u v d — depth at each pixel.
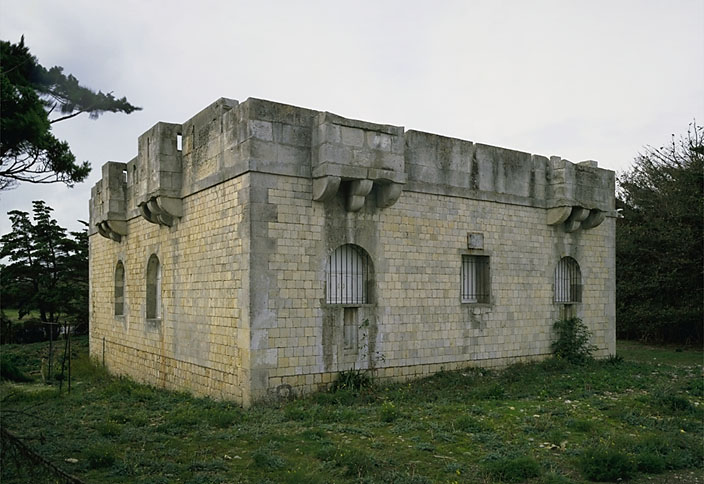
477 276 18.14
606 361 20.17
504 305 18.25
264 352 13.45
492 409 12.81
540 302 19.17
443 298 16.81
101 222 21.23
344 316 14.81
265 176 13.71
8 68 10.08
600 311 20.81
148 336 18.69
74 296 37.53
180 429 11.07
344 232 14.88
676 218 28.25
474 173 17.70
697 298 27.80
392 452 9.60
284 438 10.25
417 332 16.20
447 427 11.06
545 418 11.85
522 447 9.88
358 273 15.51
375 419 11.82
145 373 18.81
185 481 8.14
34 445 9.93
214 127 15.14
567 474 8.83
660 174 30.64
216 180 14.80
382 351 15.48
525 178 18.95
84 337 35.16
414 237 16.30
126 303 20.77
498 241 18.23
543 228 19.42
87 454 9.19
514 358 18.39
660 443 10.11
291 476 8.12
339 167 13.97
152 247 18.64
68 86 11.17
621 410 12.64
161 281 17.94
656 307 28.80
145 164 17.48
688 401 13.49
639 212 31.05
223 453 9.57
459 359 17.09
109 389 16.39
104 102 11.61
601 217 20.14
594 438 10.41
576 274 20.39
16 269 37.47
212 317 14.91
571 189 19.28
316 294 14.31
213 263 14.95
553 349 19.41
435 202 16.83
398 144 14.97
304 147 14.27
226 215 14.45
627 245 29.84
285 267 13.88
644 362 22.00
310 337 14.16
